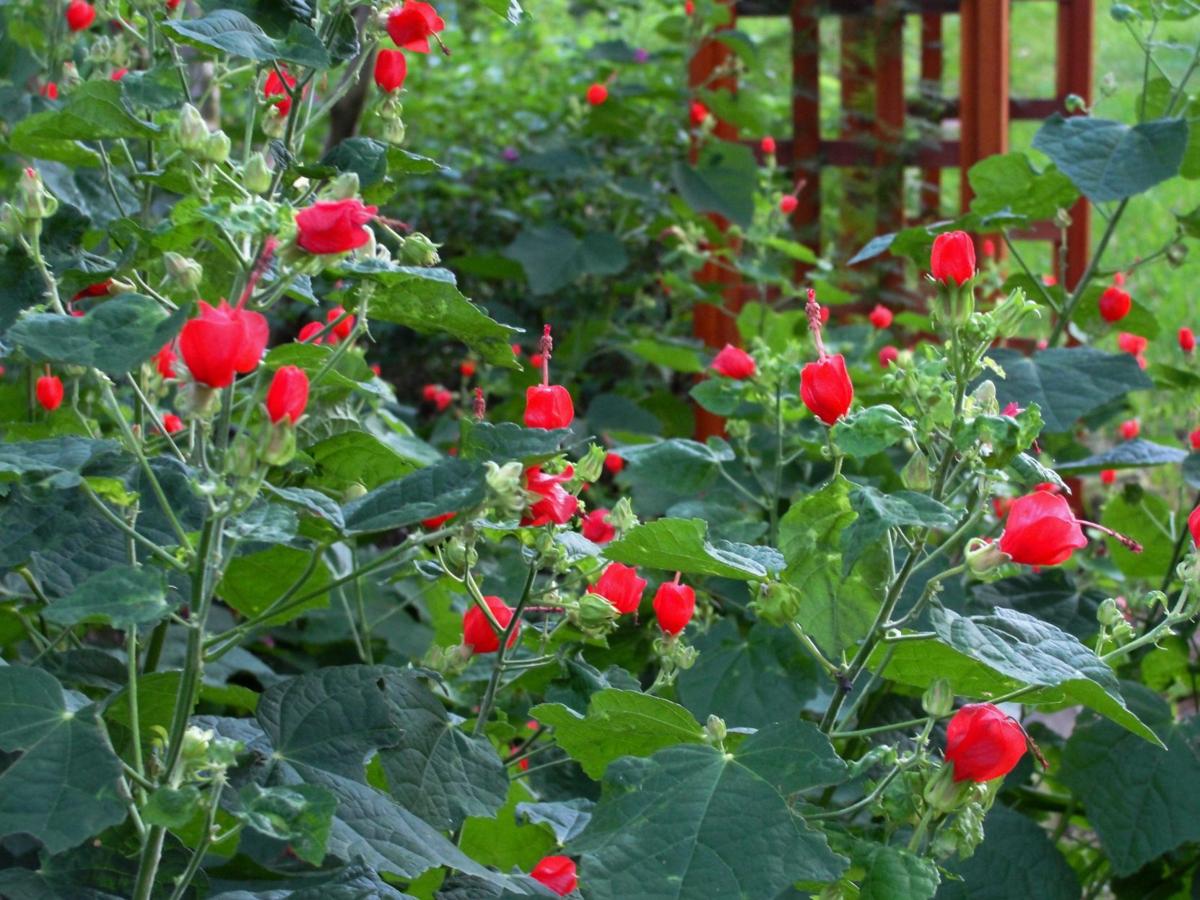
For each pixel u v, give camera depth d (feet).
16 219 5.13
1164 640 9.00
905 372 5.40
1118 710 4.91
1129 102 21.88
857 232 16.66
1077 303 10.28
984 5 15.30
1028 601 9.00
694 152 16.03
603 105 16.33
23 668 4.63
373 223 8.03
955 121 18.07
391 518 4.62
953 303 5.23
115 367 4.06
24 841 6.25
